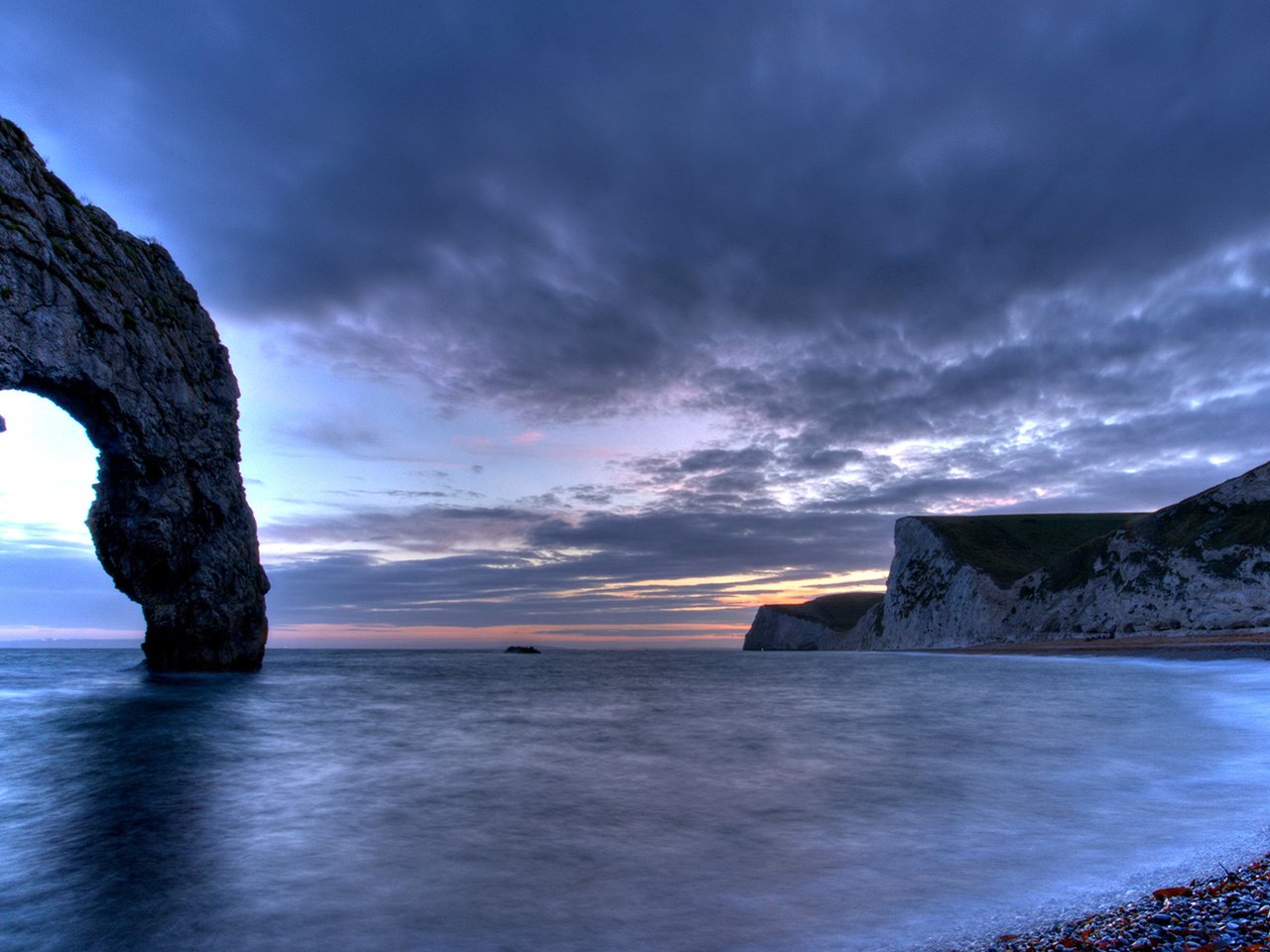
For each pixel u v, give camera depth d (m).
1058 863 8.86
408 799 13.20
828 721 24.75
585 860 9.40
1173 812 11.19
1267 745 17.47
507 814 12.00
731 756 17.70
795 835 10.45
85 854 10.06
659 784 14.26
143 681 38.84
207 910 7.93
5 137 23.53
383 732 22.70
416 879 8.80
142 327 32.38
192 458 38.22
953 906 7.51
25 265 23.64
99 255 29.02
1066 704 28.44
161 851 10.15
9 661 77.81
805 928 7.04
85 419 30.16
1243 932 5.99
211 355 41.00
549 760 17.38
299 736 21.84
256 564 46.28
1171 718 22.91
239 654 45.06
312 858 9.73
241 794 13.83
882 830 10.62
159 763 17.45
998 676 46.03
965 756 17.20
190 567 40.78
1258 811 11.05
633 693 37.94
